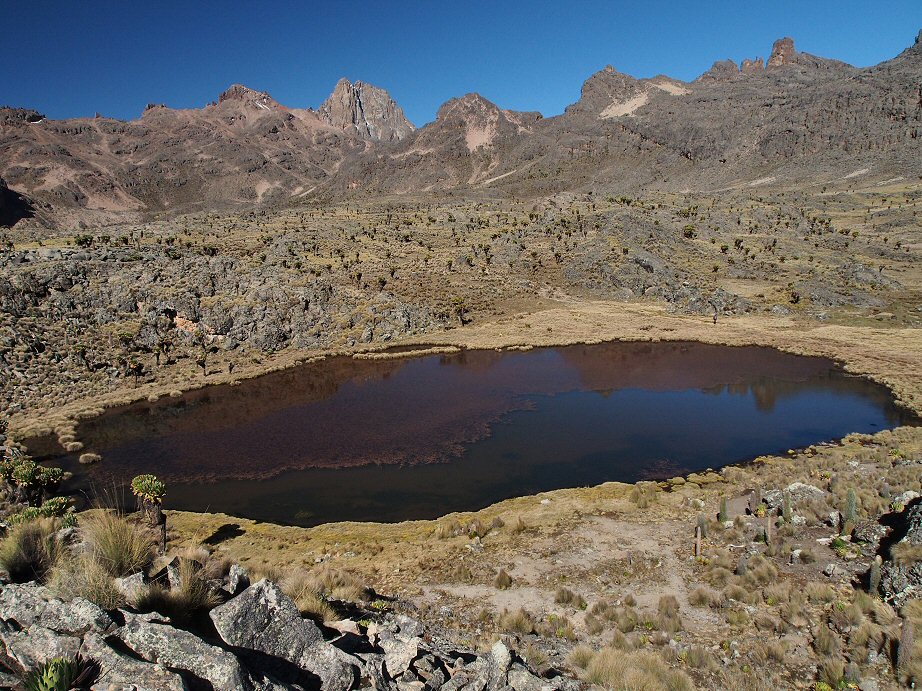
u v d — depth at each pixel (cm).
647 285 13962
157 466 5241
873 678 1702
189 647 762
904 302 11881
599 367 8419
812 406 6456
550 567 2859
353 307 11281
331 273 13312
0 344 7769
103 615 794
